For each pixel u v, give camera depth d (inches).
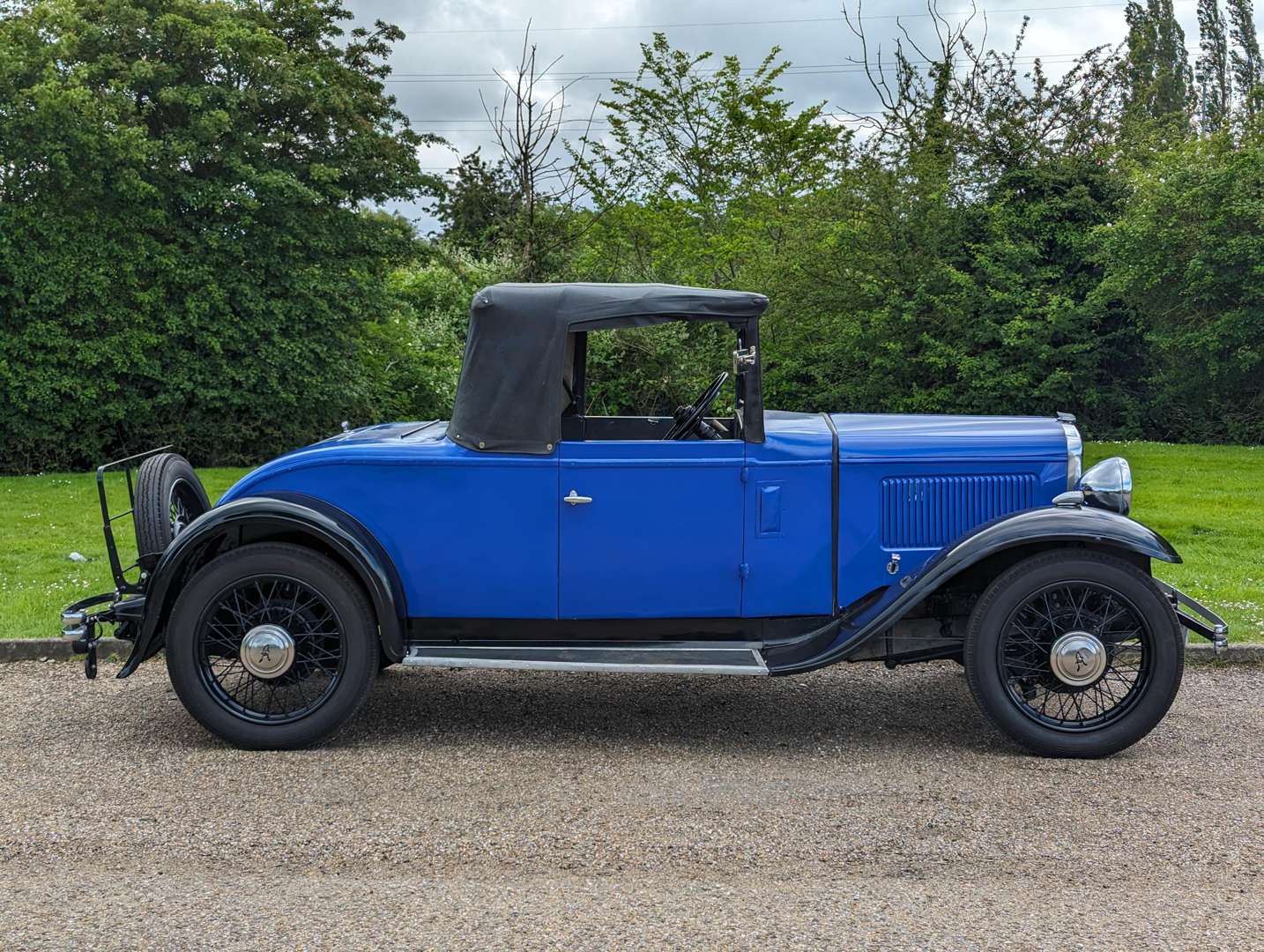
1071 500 174.1
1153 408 821.9
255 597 177.0
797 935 109.8
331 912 115.0
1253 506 416.2
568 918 113.8
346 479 174.6
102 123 649.6
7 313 663.1
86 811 143.9
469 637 179.0
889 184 809.5
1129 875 124.4
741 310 173.2
